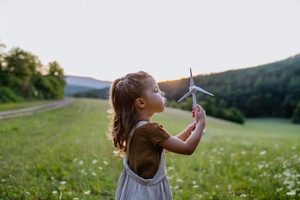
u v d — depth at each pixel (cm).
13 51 7175
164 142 184
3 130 1395
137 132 189
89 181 418
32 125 1831
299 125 5781
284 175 447
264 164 559
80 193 362
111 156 646
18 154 724
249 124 6003
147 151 186
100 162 568
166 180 194
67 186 393
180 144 184
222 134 1856
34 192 367
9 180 420
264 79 7025
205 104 6544
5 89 5938
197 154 732
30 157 661
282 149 842
